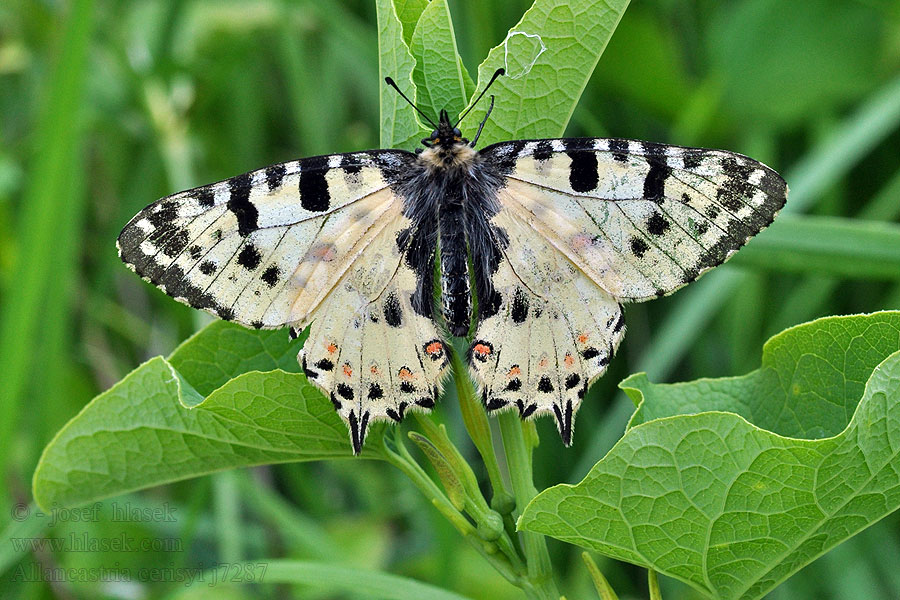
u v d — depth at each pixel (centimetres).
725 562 28
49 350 34
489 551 29
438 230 30
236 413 29
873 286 37
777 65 40
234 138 42
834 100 40
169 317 40
